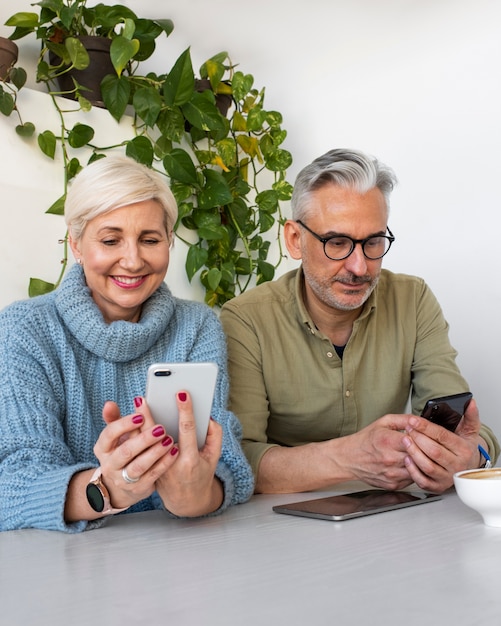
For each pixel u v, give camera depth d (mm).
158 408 1075
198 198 2469
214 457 1147
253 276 2699
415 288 1891
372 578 741
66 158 2133
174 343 1522
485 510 993
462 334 2492
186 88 2332
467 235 2475
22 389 1273
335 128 2730
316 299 1737
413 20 2568
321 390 1772
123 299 1427
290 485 1477
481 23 2434
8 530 1161
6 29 2289
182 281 2477
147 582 759
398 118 2602
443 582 717
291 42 2787
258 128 2604
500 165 2404
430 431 1336
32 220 2070
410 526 1023
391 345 1824
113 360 1436
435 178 2535
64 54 2217
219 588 724
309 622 613
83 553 931
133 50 2168
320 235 1632
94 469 1142
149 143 2271
